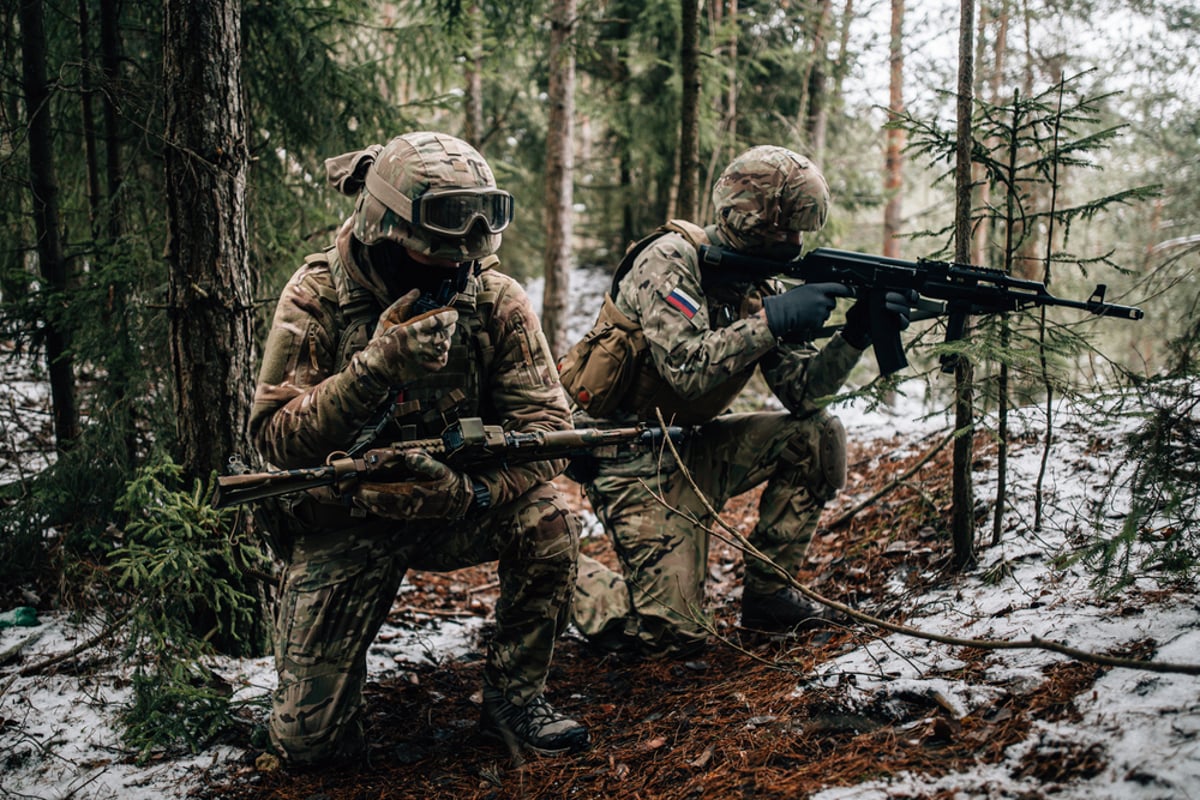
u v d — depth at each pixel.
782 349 3.18
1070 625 2.33
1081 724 1.84
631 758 2.38
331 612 2.44
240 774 2.52
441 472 2.30
